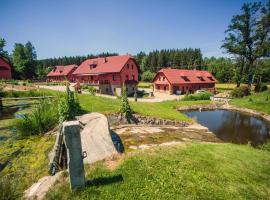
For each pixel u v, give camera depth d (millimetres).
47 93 27422
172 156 7887
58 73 78250
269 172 7793
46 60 140875
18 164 8922
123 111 17359
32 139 11930
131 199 5301
